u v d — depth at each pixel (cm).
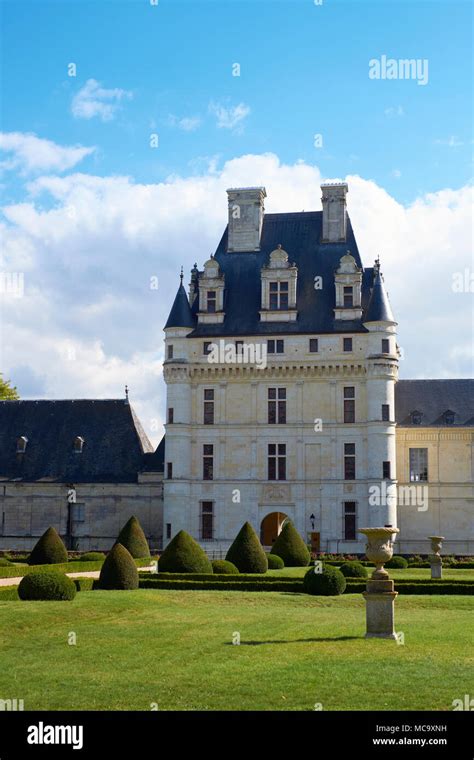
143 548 6706
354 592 4481
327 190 8262
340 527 7631
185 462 7812
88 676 2294
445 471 8062
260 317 7919
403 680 2228
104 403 8744
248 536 5662
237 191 8362
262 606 3931
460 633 3019
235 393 7875
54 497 8281
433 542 5169
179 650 2664
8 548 8269
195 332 7944
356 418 7700
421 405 8275
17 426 8712
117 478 8262
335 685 2177
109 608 3600
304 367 7756
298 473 7719
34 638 2894
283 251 7981
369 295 8044
